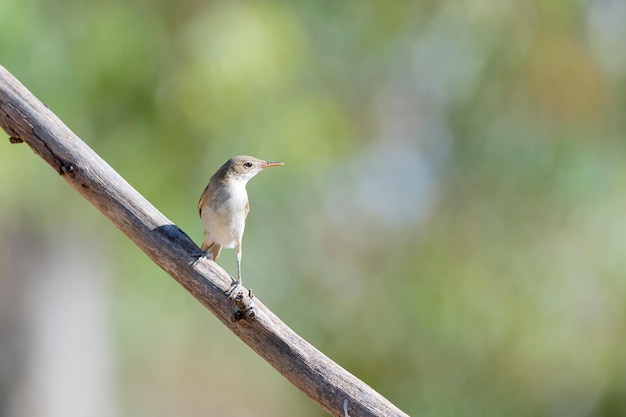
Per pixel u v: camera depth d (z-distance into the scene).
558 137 15.48
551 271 15.66
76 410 15.76
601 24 15.12
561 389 15.97
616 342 15.45
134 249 14.47
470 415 16.39
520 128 15.70
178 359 19.45
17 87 6.18
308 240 16.45
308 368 6.01
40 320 15.38
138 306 16.38
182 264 6.10
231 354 19.34
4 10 11.55
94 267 15.69
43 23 12.26
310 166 14.05
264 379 20.09
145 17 13.17
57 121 6.21
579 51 14.91
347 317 16.75
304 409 19.95
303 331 16.78
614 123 15.48
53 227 14.28
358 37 15.41
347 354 16.73
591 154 15.48
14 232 14.81
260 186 14.21
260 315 6.01
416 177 16.70
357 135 15.92
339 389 5.99
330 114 14.15
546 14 14.70
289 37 13.32
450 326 15.98
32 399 15.32
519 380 16.11
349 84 15.55
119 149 13.12
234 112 13.12
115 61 12.85
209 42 12.83
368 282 16.77
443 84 16.03
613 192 15.35
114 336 16.70
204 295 6.09
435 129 16.61
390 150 16.70
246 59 12.75
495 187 16.20
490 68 15.30
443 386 16.45
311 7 14.61
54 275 15.35
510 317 15.79
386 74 15.91
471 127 16.16
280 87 13.39
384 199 16.66
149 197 13.09
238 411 20.23
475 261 16.19
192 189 13.55
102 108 13.12
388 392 16.61
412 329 16.36
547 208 15.88
